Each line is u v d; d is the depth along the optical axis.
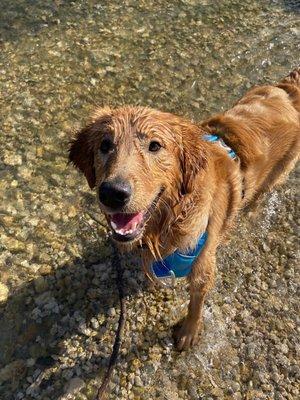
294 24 1.01
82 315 0.61
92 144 0.49
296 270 0.68
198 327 0.60
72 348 0.58
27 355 0.58
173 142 0.46
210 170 0.50
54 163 0.75
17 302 0.61
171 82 0.88
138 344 0.59
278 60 0.94
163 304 0.63
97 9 0.99
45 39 0.92
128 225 0.44
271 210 0.74
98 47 0.92
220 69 0.91
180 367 0.58
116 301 0.62
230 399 0.56
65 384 0.56
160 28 0.97
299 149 0.69
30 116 0.80
